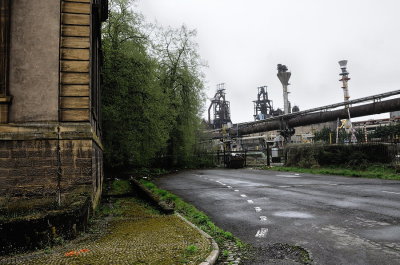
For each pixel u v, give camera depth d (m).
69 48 8.25
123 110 24.08
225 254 5.48
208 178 22.33
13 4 8.16
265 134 86.12
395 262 4.87
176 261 4.80
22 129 7.79
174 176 25.84
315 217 8.38
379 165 20.73
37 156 7.79
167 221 7.96
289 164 29.48
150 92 25.00
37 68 8.09
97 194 10.40
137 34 26.16
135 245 5.71
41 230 5.68
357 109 40.56
